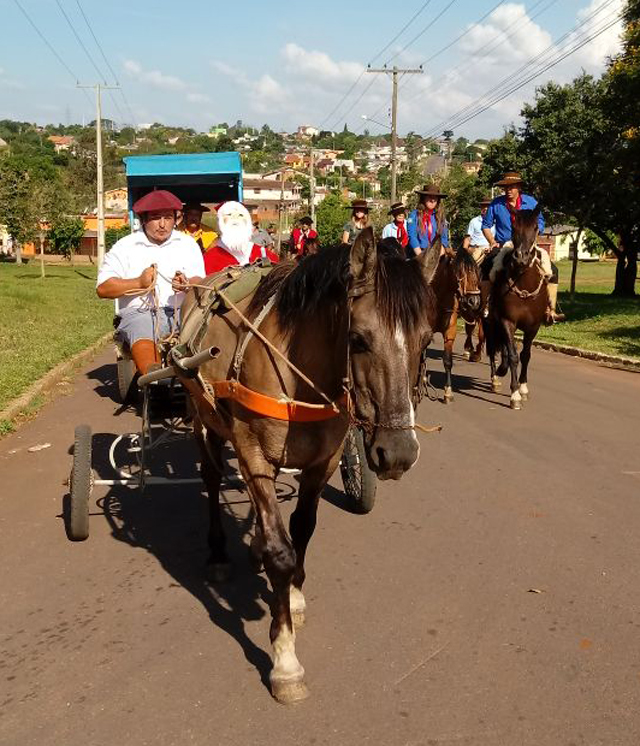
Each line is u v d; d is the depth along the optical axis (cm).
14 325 1867
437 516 607
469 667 389
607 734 336
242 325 401
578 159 2922
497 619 438
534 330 1021
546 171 3016
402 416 314
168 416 578
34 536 580
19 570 518
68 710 359
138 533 586
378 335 315
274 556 367
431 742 331
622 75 2089
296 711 355
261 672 390
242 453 392
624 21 2138
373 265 316
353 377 326
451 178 4856
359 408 324
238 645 418
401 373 315
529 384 1198
